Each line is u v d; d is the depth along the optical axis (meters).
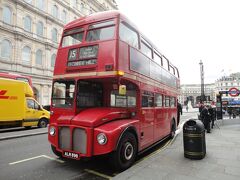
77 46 6.45
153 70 8.61
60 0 38.53
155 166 5.71
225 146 8.43
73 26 6.92
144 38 7.84
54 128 6.16
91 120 5.53
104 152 5.27
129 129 6.14
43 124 16.27
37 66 34.12
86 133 5.45
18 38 30.67
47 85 35.97
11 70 29.80
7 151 8.14
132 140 6.24
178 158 6.58
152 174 5.08
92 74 5.95
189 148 6.55
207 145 8.64
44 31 35.53
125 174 5.05
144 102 7.45
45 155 7.51
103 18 6.33
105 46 5.92
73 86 6.23
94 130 5.45
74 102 6.07
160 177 4.89
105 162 6.66
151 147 8.51
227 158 6.61
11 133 12.59
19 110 14.30
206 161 6.26
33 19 33.50
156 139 8.66
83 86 6.37
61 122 6.02
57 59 6.86
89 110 6.22
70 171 5.87
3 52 29.11
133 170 5.36
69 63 6.48
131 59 6.49
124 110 6.58
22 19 31.64
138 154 7.09
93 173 5.73
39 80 34.34
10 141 10.29
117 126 5.63
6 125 13.79
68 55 6.58
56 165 6.39
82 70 6.16
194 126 6.57
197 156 6.46
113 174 5.67
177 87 13.66
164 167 5.63
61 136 5.99
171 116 11.45
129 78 6.26
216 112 18.91
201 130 6.57
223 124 17.25
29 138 11.20
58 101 6.49
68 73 6.42
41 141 10.28
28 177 5.41
